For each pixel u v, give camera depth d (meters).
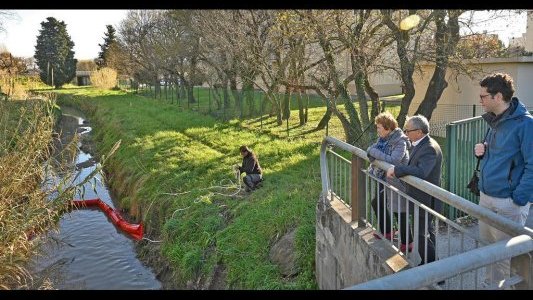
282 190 8.66
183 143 15.86
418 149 3.30
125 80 55.41
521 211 2.76
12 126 9.47
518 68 11.78
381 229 3.92
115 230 11.07
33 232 8.53
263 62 13.07
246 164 9.54
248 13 13.28
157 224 10.05
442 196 2.56
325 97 12.34
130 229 10.72
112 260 9.38
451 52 9.89
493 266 2.51
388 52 10.93
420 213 3.38
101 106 33.34
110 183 14.81
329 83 11.61
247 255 6.85
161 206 10.20
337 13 9.16
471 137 5.07
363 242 3.89
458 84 12.74
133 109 28.88
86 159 18.78
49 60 57.56
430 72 13.71
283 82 12.44
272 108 21.19
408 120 3.37
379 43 10.08
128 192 12.73
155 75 35.81
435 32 10.23
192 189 10.27
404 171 3.19
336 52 10.39
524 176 2.61
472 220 4.73
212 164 12.18
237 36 13.75
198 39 21.03
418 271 1.63
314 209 7.05
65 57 59.34
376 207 3.91
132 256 9.58
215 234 7.86
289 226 6.93
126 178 13.36
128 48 36.59
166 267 8.30
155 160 13.55
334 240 4.76
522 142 2.62
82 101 41.38
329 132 16.05
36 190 8.25
